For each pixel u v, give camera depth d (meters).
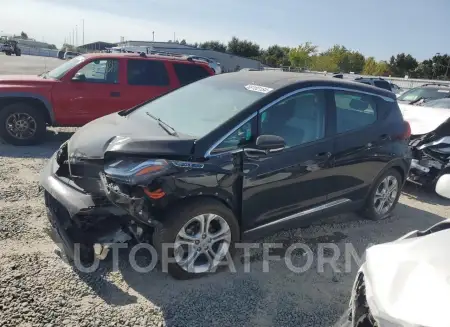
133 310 3.07
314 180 4.13
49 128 9.35
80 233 3.39
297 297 3.42
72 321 2.88
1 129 7.50
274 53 81.25
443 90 11.06
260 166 3.68
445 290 2.01
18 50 55.03
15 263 3.51
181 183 3.27
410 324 1.93
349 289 3.60
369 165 4.65
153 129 3.80
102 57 8.23
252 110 3.70
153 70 8.58
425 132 6.34
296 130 3.98
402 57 76.94
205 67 9.07
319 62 69.06
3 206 4.62
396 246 2.56
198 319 3.04
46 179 3.75
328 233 4.69
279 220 3.98
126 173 3.15
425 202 6.13
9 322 2.79
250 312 3.18
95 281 3.38
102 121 4.32
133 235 3.51
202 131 3.61
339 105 4.37
